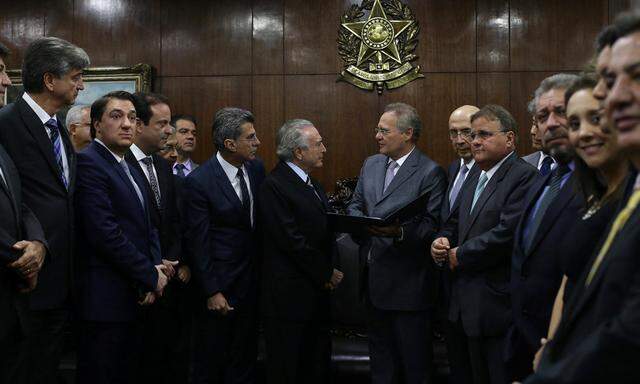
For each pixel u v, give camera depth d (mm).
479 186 3314
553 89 2398
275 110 5906
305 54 5895
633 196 1375
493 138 3184
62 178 2959
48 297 2863
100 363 3131
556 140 2389
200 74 5969
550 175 2574
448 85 5758
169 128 3822
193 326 4191
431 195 3674
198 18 5984
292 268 3787
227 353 3807
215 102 5953
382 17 5812
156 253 3406
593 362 1111
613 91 1277
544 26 5688
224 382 3820
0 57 2924
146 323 3555
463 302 3189
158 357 3678
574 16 5652
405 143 3789
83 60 3018
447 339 3453
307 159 3885
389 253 3654
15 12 6078
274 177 3828
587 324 1364
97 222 3080
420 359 3592
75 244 3164
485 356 3166
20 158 2857
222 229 3781
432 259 3650
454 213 3479
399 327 3641
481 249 3080
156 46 6000
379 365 3715
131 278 3146
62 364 4176
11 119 2891
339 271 3996
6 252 2461
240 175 3891
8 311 2506
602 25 5613
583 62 5629
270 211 3768
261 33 5941
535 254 2387
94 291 3121
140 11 6020
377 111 5820
